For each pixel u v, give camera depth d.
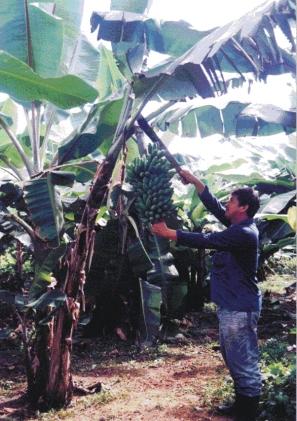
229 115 5.50
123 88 4.52
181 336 7.01
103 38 4.38
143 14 4.49
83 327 7.22
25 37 4.47
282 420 3.96
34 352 4.54
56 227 4.03
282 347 5.88
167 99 4.11
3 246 6.88
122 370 5.69
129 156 5.40
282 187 8.09
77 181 5.27
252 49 4.13
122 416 4.28
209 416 4.22
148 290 5.74
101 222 6.75
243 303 3.89
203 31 4.30
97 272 6.42
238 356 3.92
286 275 12.80
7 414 4.38
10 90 3.90
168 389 4.97
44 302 4.08
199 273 8.63
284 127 5.77
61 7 5.09
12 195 4.67
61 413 4.34
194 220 8.18
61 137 7.91
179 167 3.92
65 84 3.75
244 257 3.90
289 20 3.61
